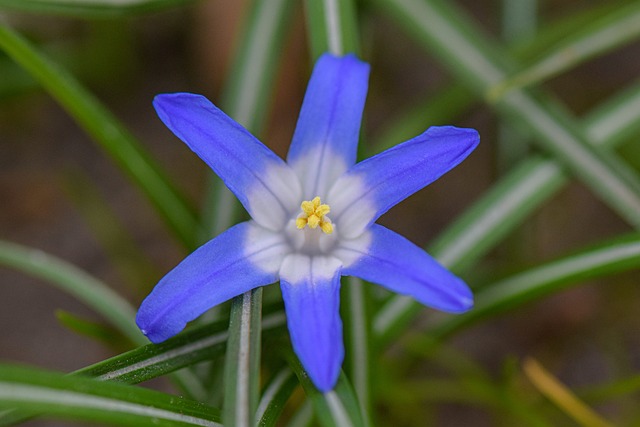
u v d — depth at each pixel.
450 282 0.17
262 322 0.19
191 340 0.18
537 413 0.22
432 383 0.23
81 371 0.18
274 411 0.18
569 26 0.23
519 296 0.20
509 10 0.23
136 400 0.17
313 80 0.18
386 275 0.18
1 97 0.23
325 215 0.18
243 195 0.18
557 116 0.21
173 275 0.18
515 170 0.21
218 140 0.18
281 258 0.18
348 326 0.19
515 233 0.23
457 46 0.21
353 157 0.18
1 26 0.19
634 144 0.23
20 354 0.23
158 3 0.20
